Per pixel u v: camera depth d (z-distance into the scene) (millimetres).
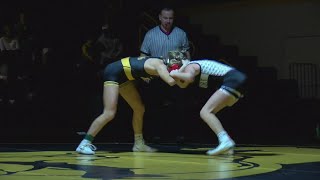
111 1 19234
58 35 18672
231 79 8859
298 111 17297
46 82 16422
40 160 7977
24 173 6266
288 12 19266
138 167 6922
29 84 16125
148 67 9102
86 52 16562
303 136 15227
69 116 16000
